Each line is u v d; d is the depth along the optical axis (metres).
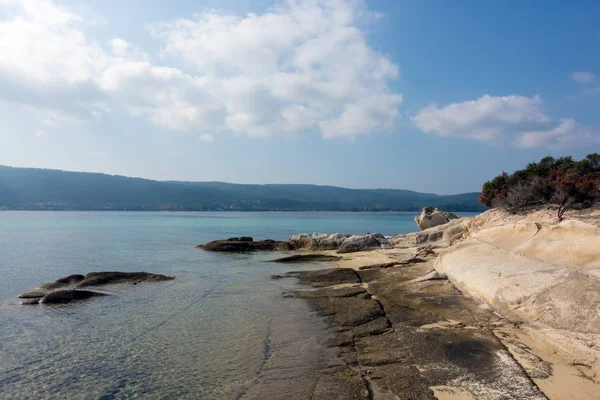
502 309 9.77
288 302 12.97
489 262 12.05
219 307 12.72
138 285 16.62
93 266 23.19
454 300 11.50
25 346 9.36
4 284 17.95
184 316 11.73
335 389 6.43
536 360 7.14
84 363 8.27
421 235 29.70
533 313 8.69
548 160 30.78
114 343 9.45
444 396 5.99
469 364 7.10
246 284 16.72
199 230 62.94
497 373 6.66
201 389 6.87
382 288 14.24
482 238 15.20
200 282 17.41
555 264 9.85
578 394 5.82
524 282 9.64
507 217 24.91
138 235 50.28
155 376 7.51
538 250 11.24
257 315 11.56
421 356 7.60
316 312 11.41
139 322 11.20
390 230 65.94
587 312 7.57
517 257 11.45
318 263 23.44
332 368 7.39
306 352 8.31
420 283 14.05
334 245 31.00
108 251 31.31
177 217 136.38
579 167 25.36
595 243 9.70
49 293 14.05
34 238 44.28
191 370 7.71
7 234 50.50
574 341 7.27
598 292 7.82
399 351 7.95
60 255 28.53
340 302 12.34
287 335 9.52
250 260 25.70
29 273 20.94
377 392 6.27
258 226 77.88
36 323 11.27
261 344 9.00
